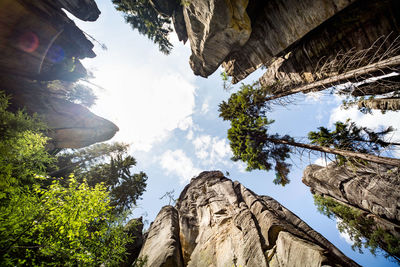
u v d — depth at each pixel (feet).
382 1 24.41
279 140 38.14
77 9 42.06
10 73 35.94
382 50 27.27
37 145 21.12
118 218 18.28
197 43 40.40
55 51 39.32
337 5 23.84
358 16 27.25
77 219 15.23
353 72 27.32
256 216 28.91
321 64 35.12
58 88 48.83
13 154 17.47
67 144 44.55
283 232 21.18
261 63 42.80
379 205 41.32
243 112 45.85
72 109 46.21
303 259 16.20
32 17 30.66
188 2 30.58
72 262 14.35
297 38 31.24
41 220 14.34
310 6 26.22
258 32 36.70
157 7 36.60
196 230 35.24
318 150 31.04
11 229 12.88
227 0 27.61
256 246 21.44
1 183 14.66
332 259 14.97
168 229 33.73
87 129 47.34
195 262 25.14
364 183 45.55
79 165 55.31
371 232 50.75
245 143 41.60
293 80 42.70
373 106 41.75
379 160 21.54
